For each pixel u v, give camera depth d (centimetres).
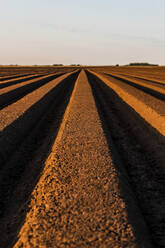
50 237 421
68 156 780
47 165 761
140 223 496
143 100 1727
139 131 1211
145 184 716
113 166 707
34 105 1554
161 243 467
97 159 755
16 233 475
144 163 866
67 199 538
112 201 528
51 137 1098
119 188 586
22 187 668
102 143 902
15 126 1086
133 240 411
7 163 822
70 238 416
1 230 496
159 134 1058
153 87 2814
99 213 485
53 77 4462
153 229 513
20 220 520
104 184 601
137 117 1434
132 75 5828
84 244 402
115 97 2255
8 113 1288
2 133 939
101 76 4862
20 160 854
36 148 977
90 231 433
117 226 446
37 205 535
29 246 405
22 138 1073
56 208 507
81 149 841
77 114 1357
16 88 2286
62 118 1427
